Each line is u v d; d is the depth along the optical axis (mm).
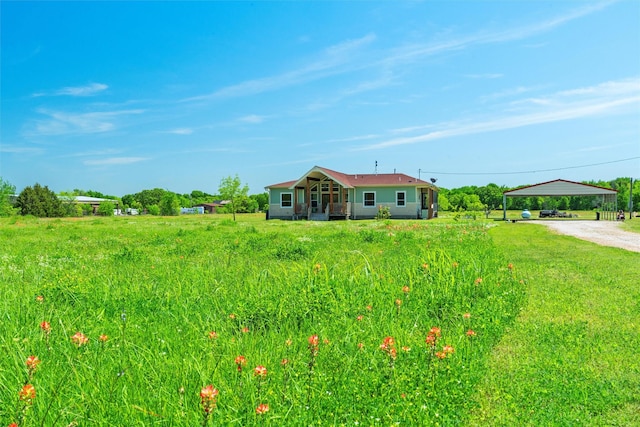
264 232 22578
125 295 6305
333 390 3518
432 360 3965
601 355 4820
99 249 14727
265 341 4535
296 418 3053
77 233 23094
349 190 42094
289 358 4031
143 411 2938
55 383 3357
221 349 4156
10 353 3807
